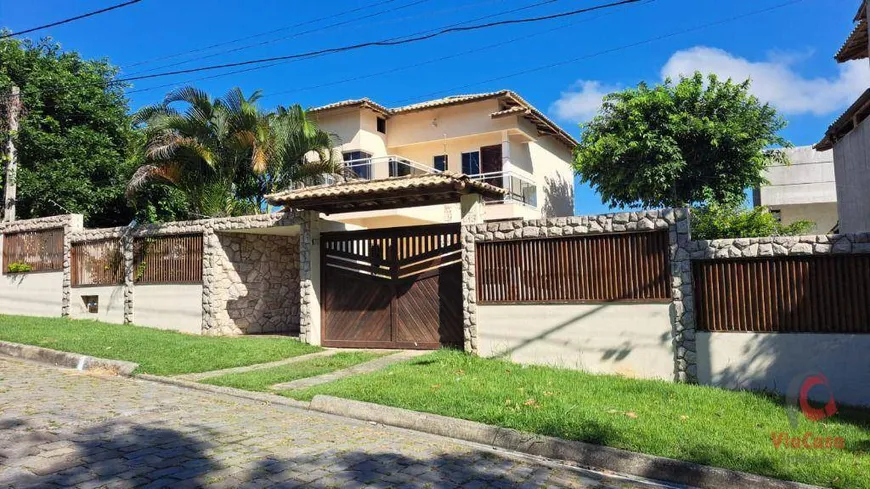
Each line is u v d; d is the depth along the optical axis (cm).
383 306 1210
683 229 881
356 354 1132
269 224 1326
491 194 1141
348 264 1252
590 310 951
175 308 1421
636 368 905
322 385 835
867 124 1202
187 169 1510
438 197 1150
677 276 879
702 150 1959
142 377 931
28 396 750
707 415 675
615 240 940
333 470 508
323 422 691
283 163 1567
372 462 538
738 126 1880
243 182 1600
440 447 605
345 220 1700
